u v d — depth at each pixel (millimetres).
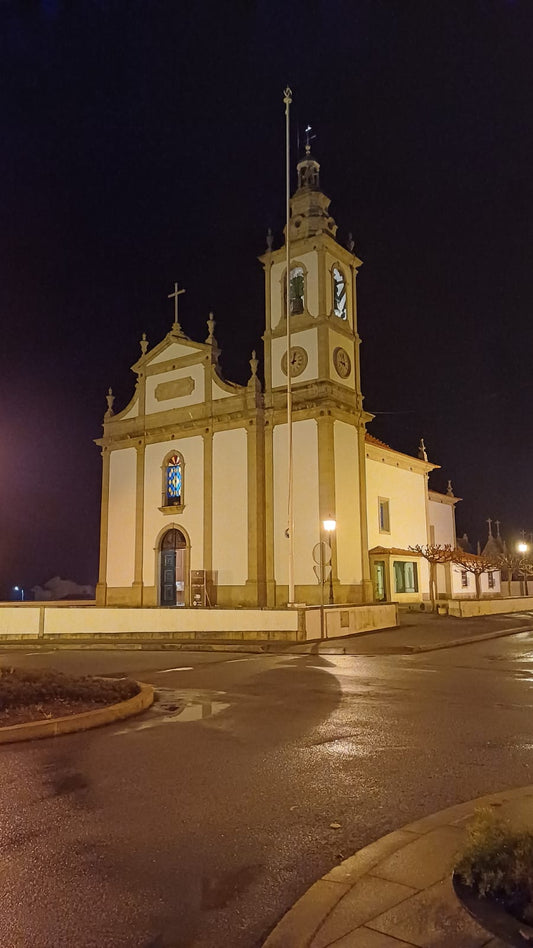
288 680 14391
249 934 4125
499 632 25562
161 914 4363
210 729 9633
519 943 3584
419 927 3869
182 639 23719
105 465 38375
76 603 36906
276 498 32062
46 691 10945
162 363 37125
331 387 31547
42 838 5648
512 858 4297
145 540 35938
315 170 35312
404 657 18719
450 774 7250
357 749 8367
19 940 4078
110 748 8562
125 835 5684
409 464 42688
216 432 34188
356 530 32156
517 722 9898
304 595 30438
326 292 32844
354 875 4664
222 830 5758
